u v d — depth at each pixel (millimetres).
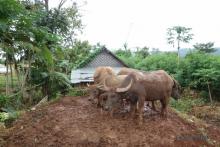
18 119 9750
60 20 16688
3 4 9977
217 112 13719
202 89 17516
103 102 9430
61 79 14008
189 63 18141
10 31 11188
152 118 9039
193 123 9938
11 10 10312
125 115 8969
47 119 9062
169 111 10289
